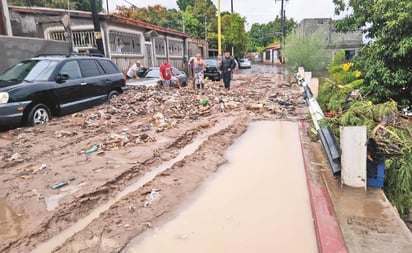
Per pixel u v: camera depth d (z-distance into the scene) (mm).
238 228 2936
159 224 3010
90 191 3684
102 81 9148
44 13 14297
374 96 9641
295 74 18016
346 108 6215
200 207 3334
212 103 9883
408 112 9586
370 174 3535
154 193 3639
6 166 4613
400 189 3865
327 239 2611
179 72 15141
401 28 8484
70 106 7980
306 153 4926
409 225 3631
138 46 18516
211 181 4020
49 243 2756
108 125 7109
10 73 7867
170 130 6617
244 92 12992
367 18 10000
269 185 3877
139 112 8500
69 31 12969
